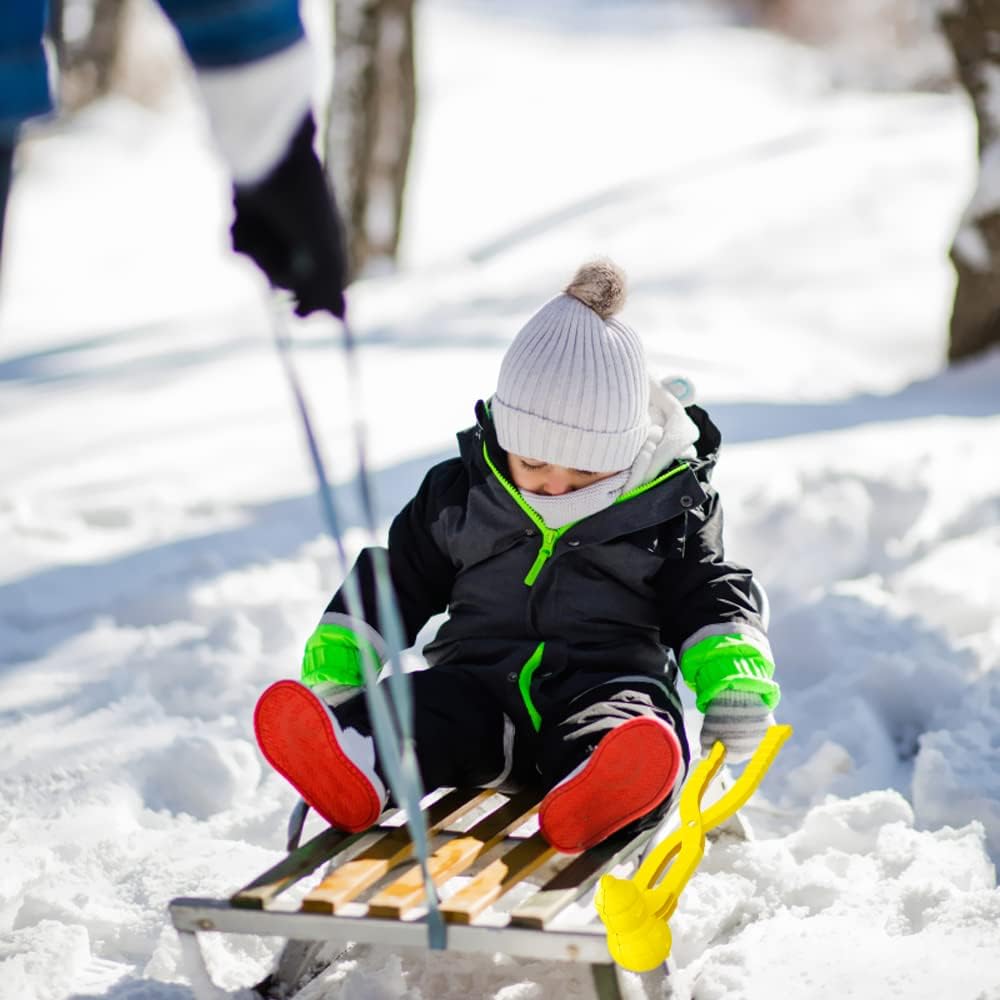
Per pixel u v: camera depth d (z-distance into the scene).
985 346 14.18
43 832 6.31
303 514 10.42
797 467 10.10
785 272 21.72
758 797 6.60
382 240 25.81
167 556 9.79
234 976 5.30
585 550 5.71
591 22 71.25
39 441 13.52
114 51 45.56
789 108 47.78
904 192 26.61
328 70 47.56
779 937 5.25
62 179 39.50
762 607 5.88
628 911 4.48
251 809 6.65
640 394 5.66
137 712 7.47
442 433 12.41
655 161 39.62
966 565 8.70
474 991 5.15
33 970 5.16
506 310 19.42
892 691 7.41
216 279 29.30
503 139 44.59
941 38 13.88
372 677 4.80
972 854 5.81
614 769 4.82
